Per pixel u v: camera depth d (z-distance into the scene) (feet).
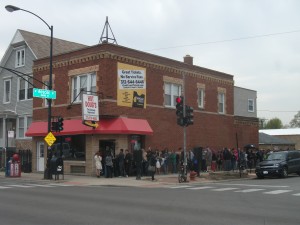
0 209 39.11
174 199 47.37
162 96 99.25
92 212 37.29
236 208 39.96
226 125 121.29
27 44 113.91
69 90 93.61
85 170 88.38
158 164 90.33
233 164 103.86
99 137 87.20
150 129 91.91
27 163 102.22
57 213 36.68
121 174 84.48
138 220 33.14
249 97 149.07
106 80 86.12
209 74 115.34
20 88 116.88
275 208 40.06
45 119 100.01
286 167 89.66
